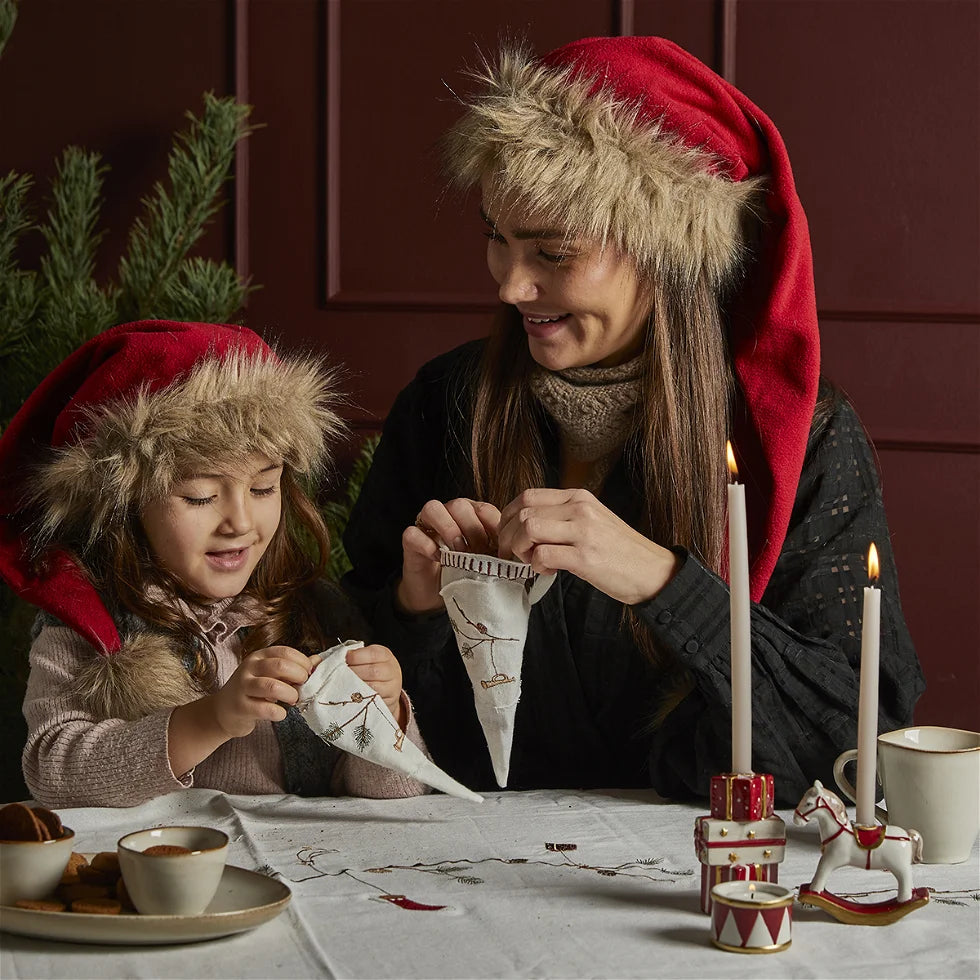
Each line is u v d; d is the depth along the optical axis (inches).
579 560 41.9
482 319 79.0
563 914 31.7
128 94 78.6
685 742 45.4
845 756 40.9
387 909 32.0
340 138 78.4
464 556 42.4
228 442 47.7
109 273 79.4
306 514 54.9
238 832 39.5
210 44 78.3
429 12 77.4
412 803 44.6
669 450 50.1
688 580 43.5
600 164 46.4
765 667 46.1
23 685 68.9
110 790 43.4
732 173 50.9
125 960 28.5
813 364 50.4
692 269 49.2
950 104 75.5
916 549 77.5
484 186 49.4
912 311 76.2
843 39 75.7
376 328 79.3
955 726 77.7
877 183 76.1
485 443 54.3
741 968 28.1
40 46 78.5
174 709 44.1
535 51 77.0
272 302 79.7
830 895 31.5
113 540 49.2
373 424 79.4
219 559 49.6
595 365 52.1
